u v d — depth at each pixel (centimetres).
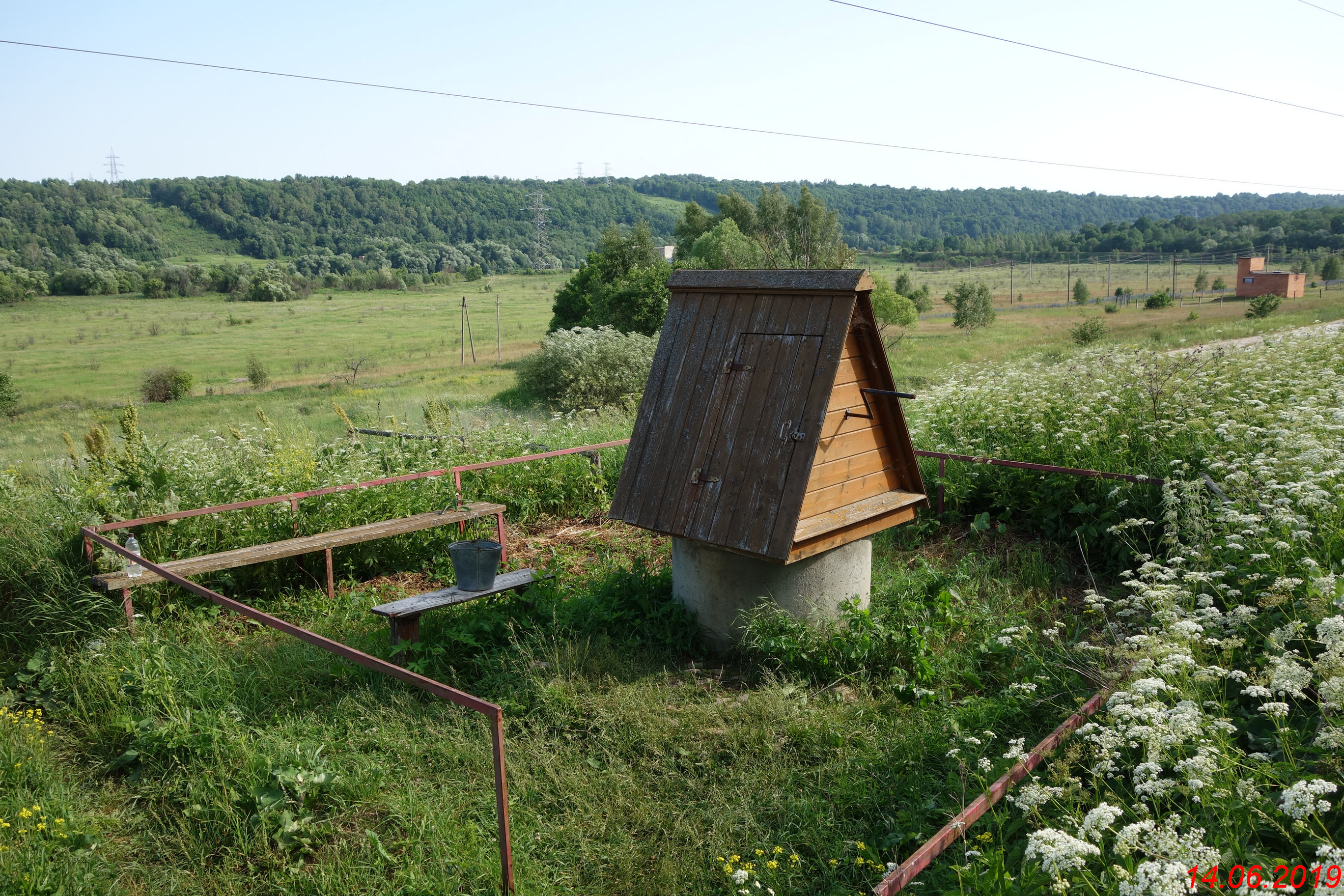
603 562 762
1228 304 6506
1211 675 361
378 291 15788
